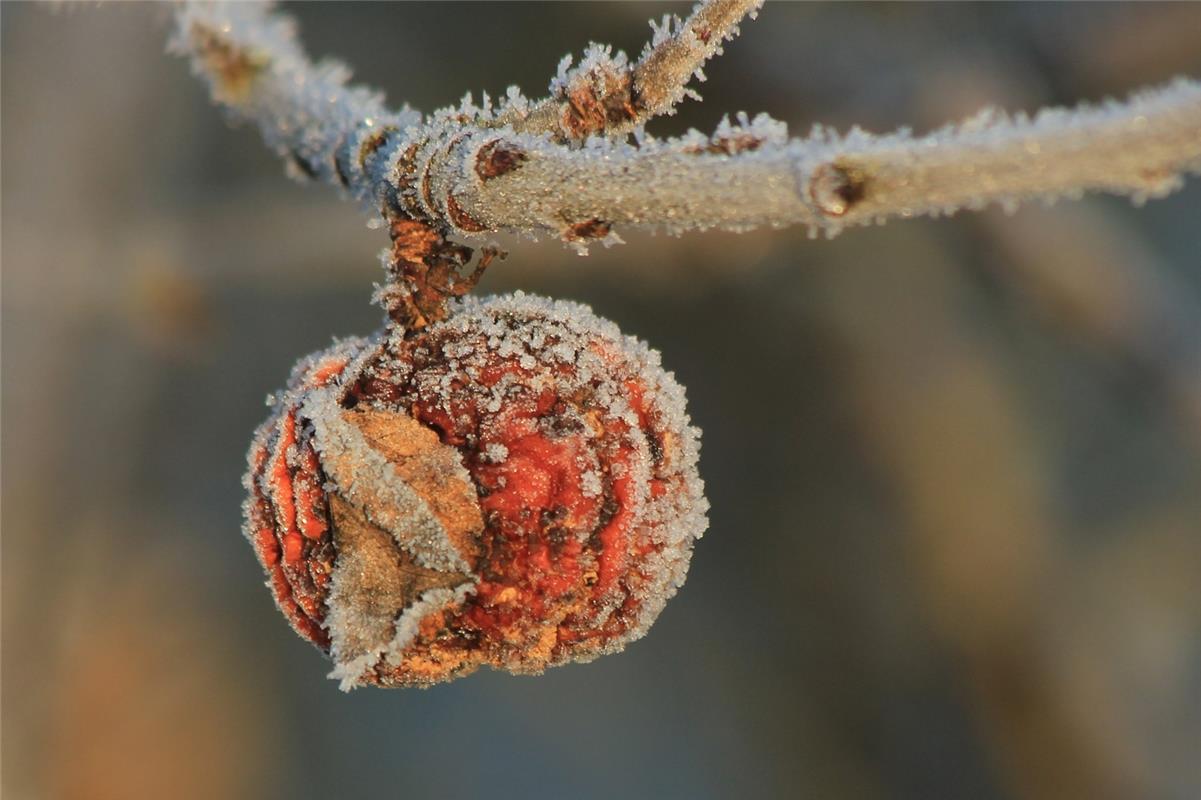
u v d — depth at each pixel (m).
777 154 0.41
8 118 0.60
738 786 0.74
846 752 0.74
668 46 0.43
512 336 0.43
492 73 0.75
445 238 0.43
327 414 0.43
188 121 0.64
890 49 0.66
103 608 0.65
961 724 0.73
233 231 0.62
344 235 0.62
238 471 0.72
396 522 0.43
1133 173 0.40
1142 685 0.74
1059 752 0.71
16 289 0.60
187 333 0.62
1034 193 0.40
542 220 0.42
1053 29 0.64
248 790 0.68
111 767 0.63
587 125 0.43
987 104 0.62
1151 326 0.59
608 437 0.43
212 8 0.45
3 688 0.61
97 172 0.60
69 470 0.64
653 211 0.42
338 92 0.45
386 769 0.74
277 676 0.73
